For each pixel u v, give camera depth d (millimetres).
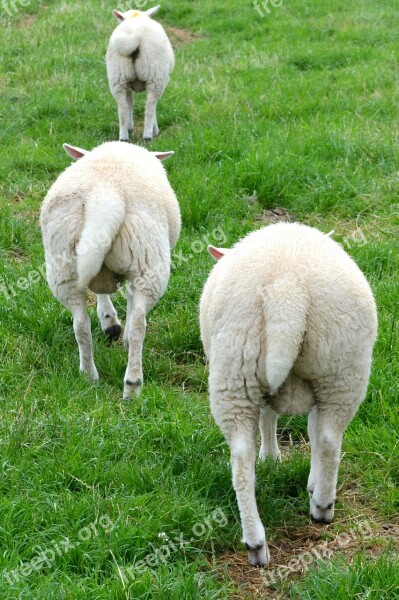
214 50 17656
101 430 6453
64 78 15453
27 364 7590
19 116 13805
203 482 5988
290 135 12422
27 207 10898
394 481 6066
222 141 12344
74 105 14273
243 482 5090
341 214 10500
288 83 14844
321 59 16344
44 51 17000
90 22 19062
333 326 5023
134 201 7020
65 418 6535
